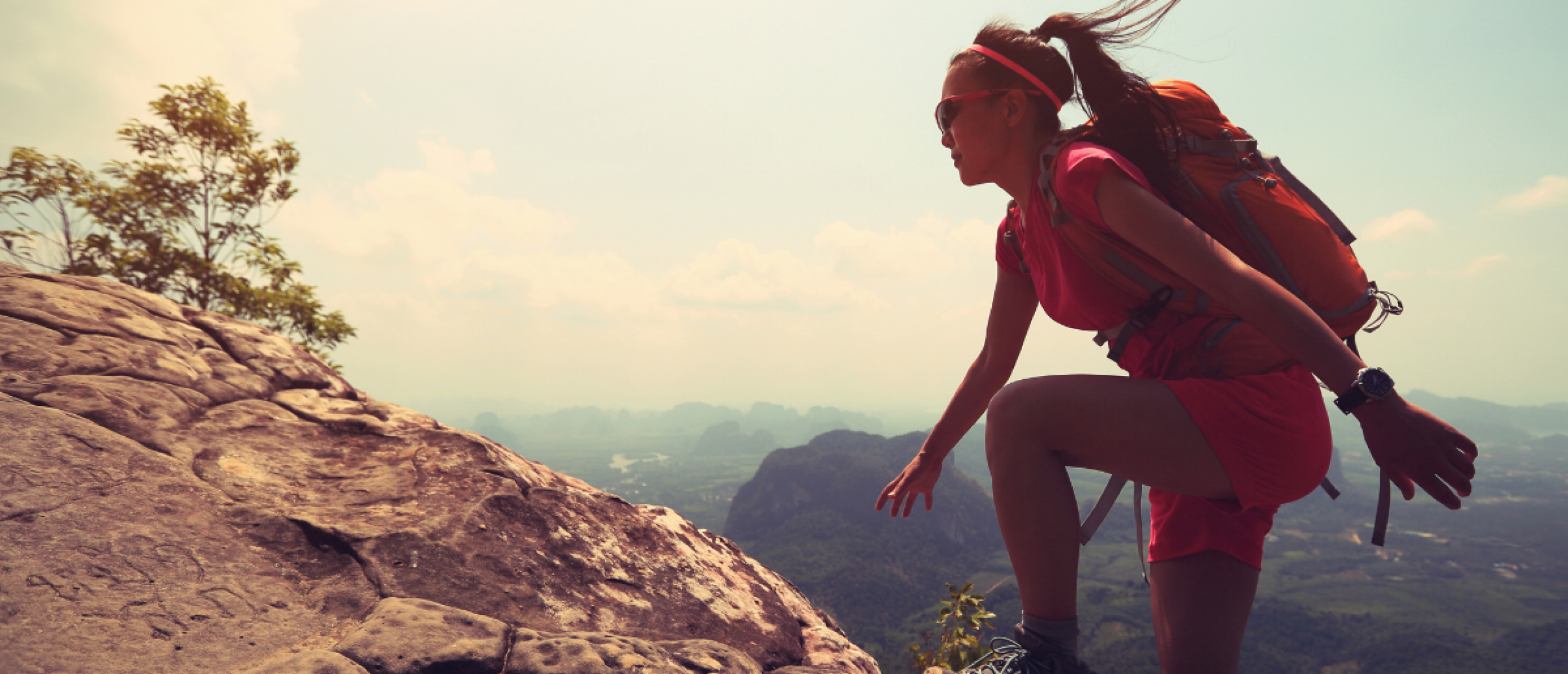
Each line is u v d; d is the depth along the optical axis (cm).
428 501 143
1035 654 119
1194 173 114
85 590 90
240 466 137
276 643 94
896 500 178
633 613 136
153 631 87
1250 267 105
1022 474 119
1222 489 116
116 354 158
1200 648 129
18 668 74
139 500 113
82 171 842
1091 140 122
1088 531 130
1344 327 112
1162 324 119
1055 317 143
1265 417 108
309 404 179
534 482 171
